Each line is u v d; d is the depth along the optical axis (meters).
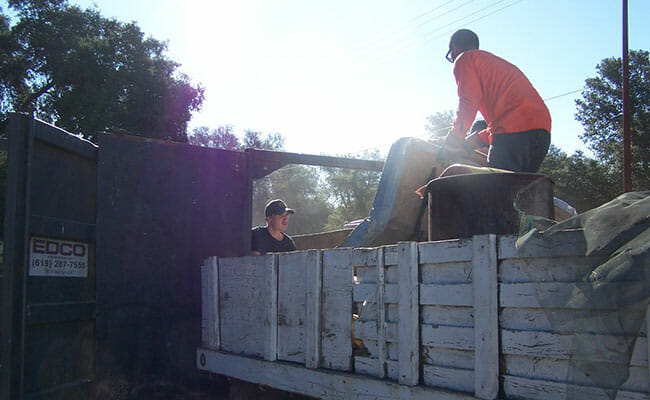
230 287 3.88
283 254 3.43
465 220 3.03
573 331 2.00
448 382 2.46
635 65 35.06
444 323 2.51
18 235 3.17
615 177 33.41
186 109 26.69
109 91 24.45
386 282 2.77
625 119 18.42
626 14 18.39
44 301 3.39
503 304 2.28
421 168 4.24
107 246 3.99
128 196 4.16
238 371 3.64
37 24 25.25
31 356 3.26
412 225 4.25
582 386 1.94
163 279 4.23
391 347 2.72
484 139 4.00
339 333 3.00
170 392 4.12
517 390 2.20
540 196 3.07
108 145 4.11
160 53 27.00
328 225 44.06
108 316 3.93
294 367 3.20
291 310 3.32
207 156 4.59
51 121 26.48
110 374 3.88
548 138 3.66
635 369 1.88
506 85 3.65
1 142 3.93
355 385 2.80
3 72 24.91
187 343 4.26
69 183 3.73
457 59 3.83
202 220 4.49
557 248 2.12
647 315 1.86
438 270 2.56
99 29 26.84
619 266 1.86
